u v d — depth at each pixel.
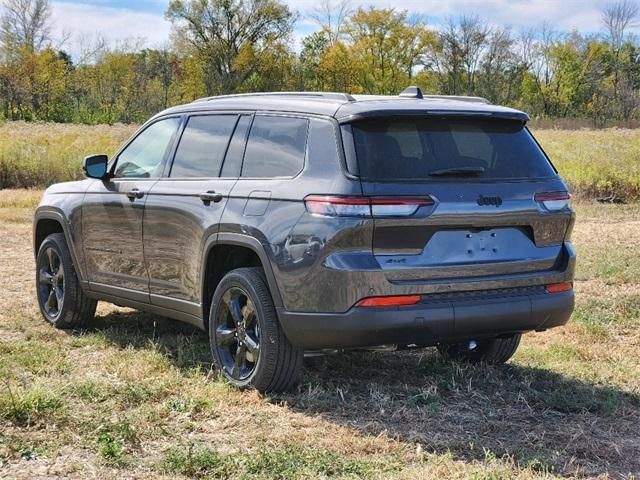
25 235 12.89
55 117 76.69
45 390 4.66
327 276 4.42
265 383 4.86
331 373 5.50
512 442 4.19
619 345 6.43
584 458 4.02
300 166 4.74
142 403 4.70
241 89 87.19
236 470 3.72
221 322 5.18
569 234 5.06
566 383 5.30
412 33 95.06
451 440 4.20
